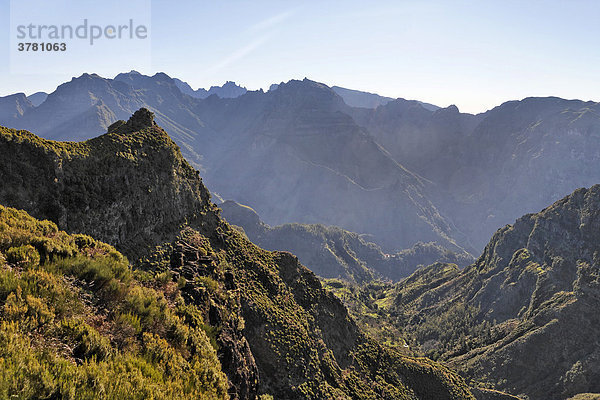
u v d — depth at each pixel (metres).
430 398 98.31
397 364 100.50
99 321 15.97
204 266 51.19
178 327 19.39
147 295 20.23
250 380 37.84
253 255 80.56
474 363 192.88
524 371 179.00
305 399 60.75
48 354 11.81
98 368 12.34
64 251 20.91
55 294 15.50
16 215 24.33
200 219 70.12
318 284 92.00
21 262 17.48
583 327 183.38
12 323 12.33
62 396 10.52
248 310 64.31
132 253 48.84
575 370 170.62
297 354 65.62
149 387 12.89
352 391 75.00
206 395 15.82
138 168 55.34
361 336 98.88
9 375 9.97
